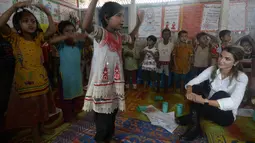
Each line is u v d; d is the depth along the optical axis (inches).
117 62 52.0
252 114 87.7
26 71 58.9
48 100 73.1
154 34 145.8
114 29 51.2
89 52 137.3
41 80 63.6
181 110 90.0
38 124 69.4
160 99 112.7
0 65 63.0
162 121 82.4
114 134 71.4
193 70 127.1
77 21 147.2
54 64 93.6
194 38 132.3
